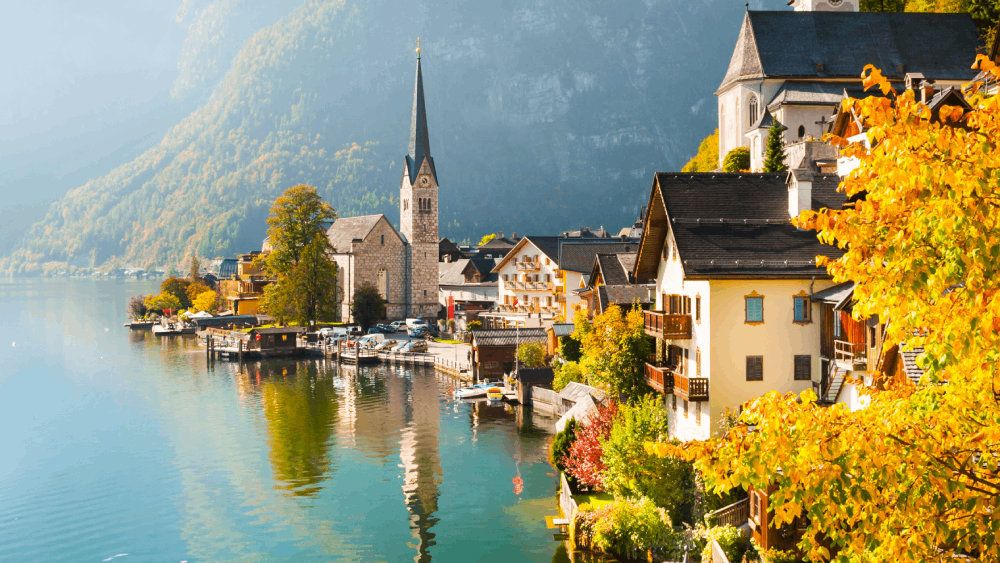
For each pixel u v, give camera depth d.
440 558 42.91
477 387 91.19
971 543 11.70
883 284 11.32
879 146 11.48
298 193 139.38
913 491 11.38
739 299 38.28
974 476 11.56
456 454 64.69
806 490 11.70
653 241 46.34
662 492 39.09
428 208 157.50
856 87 89.00
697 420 40.75
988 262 10.53
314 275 139.00
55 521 50.69
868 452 11.31
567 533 45.41
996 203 10.65
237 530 48.53
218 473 60.78
